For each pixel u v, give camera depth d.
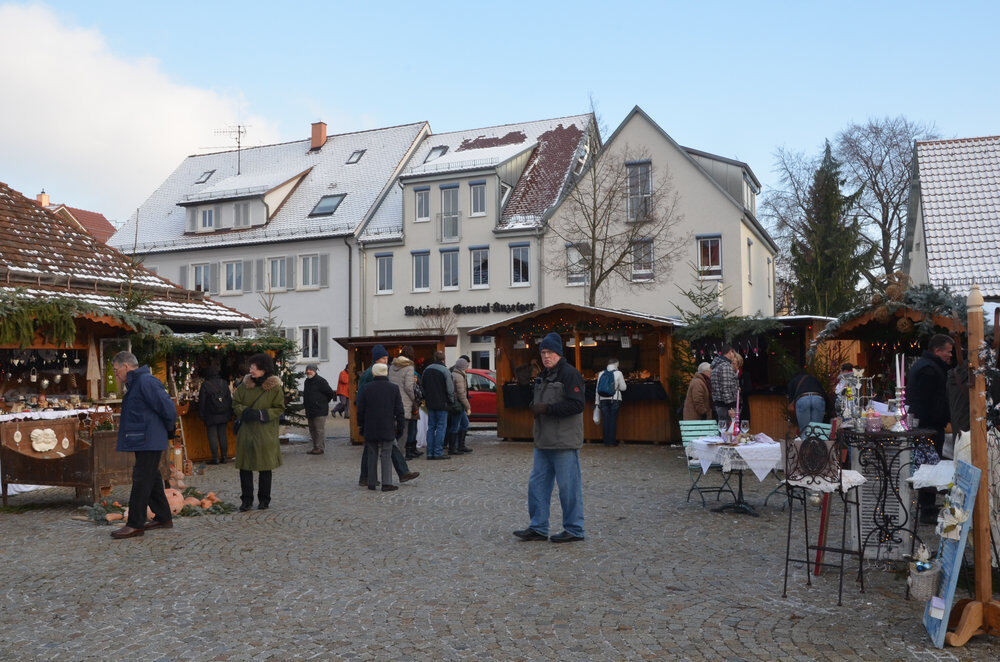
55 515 10.16
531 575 7.00
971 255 21.34
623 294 34.00
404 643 5.34
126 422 8.84
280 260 41.16
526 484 12.46
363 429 11.96
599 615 5.86
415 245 38.22
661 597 6.29
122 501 10.77
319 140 46.66
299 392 19.34
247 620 5.85
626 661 4.97
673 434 18.41
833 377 14.18
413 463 15.38
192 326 20.48
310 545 8.23
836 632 5.43
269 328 20.66
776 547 7.97
